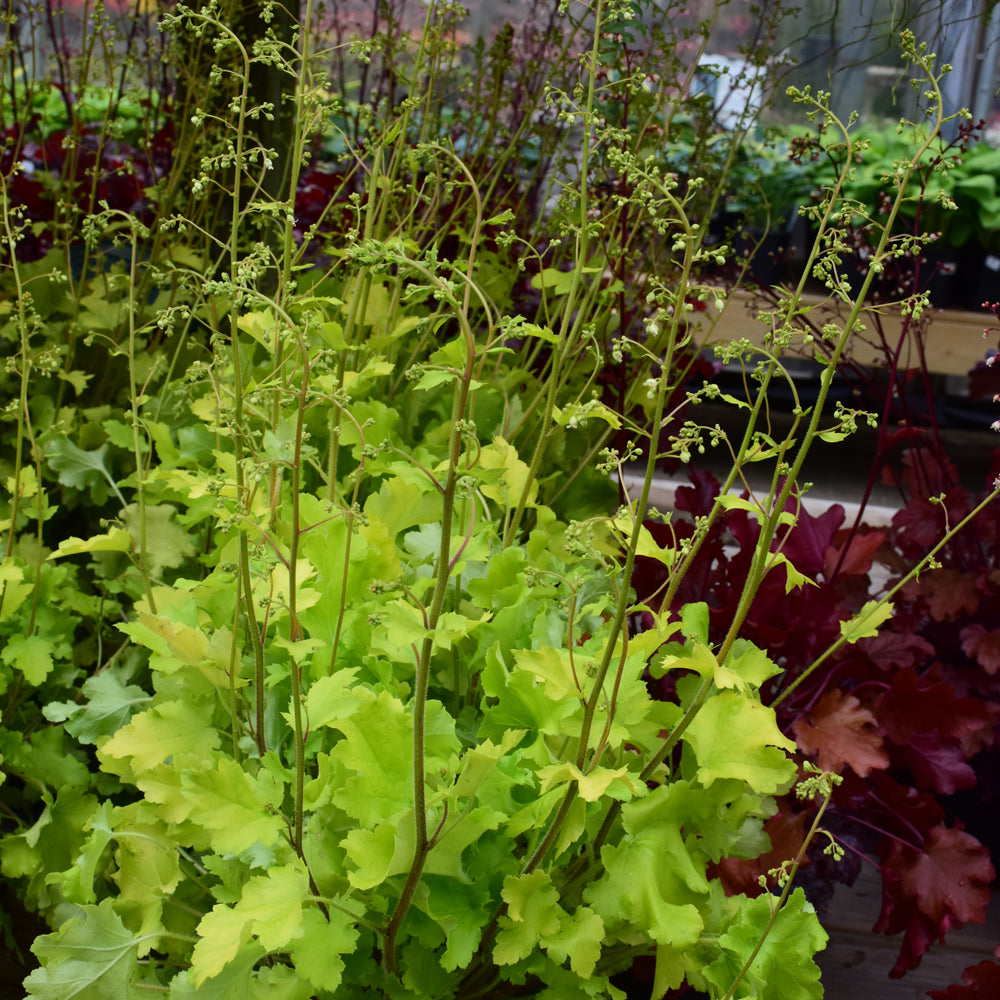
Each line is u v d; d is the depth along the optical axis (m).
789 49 2.26
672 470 1.89
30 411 1.68
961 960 1.52
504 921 0.89
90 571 1.65
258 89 1.85
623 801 0.94
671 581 0.95
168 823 1.01
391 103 1.87
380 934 0.90
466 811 0.88
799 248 3.03
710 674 0.89
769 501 0.89
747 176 2.61
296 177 1.09
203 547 1.49
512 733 0.87
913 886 1.41
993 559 1.75
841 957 1.50
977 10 1.88
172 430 1.62
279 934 0.79
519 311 2.10
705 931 1.01
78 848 1.22
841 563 1.59
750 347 0.87
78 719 1.13
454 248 2.12
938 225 2.96
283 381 1.05
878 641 1.52
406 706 1.04
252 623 0.97
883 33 1.88
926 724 1.46
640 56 1.73
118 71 2.70
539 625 1.07
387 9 1.85
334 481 1.13
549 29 1.89
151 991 0.96
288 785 1.03
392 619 0.78
